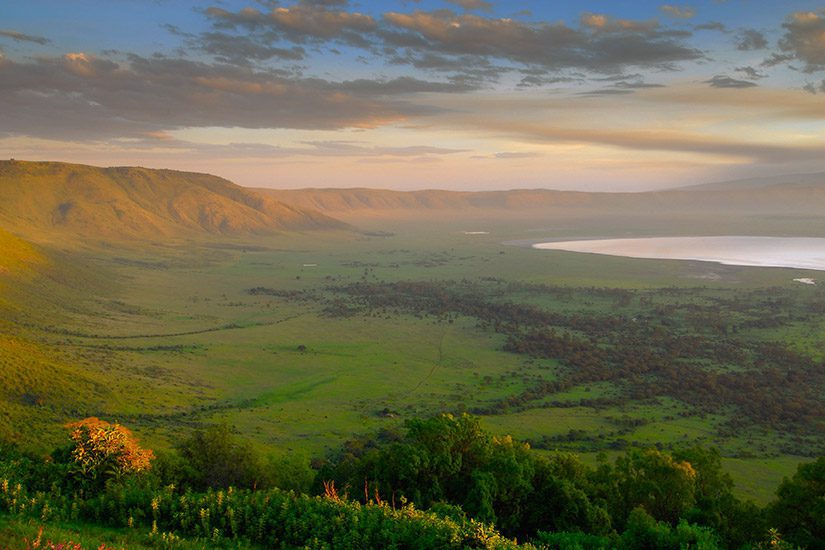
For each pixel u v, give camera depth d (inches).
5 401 3587.6
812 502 1553.9
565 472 1914.4
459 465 1808.6
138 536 1241.4
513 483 1690.5
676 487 1866.4
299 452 3142.2
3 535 1048.8
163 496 1409.9
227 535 1320.1
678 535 1348.4
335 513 1366.9
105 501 1369.3
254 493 1507.1
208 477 1950.1
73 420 3469.5
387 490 1749.5
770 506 1707.7
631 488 1926.7
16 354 4475.9
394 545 1246.9
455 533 1273.4
